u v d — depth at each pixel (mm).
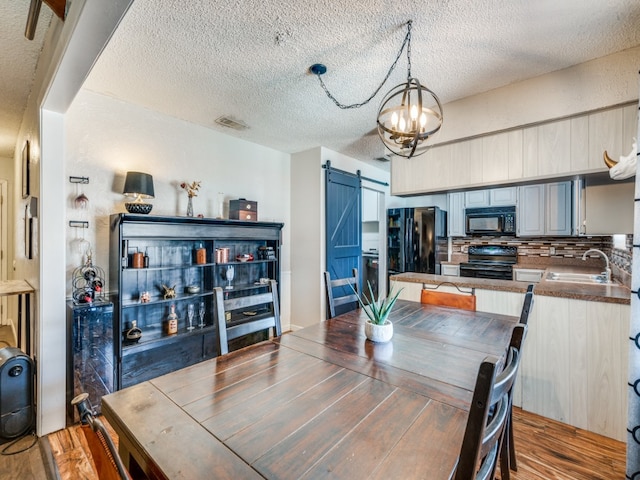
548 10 1729
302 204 4336
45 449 1981
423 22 1825
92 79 2439
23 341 3000
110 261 2623
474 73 2412
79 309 2209
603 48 2104
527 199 4355
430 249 5027
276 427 902
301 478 711
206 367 1311
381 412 976
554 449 1902
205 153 3432
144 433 876
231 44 2023
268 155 4156
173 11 1723
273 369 1291
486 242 5070
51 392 2148
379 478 712
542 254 4574
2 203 4688
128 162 2828
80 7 1278
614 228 3516
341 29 1885
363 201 6352
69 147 2508
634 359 1312
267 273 3938
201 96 2730
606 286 2465
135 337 2561
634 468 1303
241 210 3430
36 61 2240
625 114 2203
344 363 1350
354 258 4766
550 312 2244
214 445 825
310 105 2918
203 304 3160
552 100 2410
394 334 1723
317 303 4184
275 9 1713
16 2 1683
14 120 3264
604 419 2035
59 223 2203
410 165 3354
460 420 933
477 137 2855
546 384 2250
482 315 2094
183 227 2867
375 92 2580
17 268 3924
